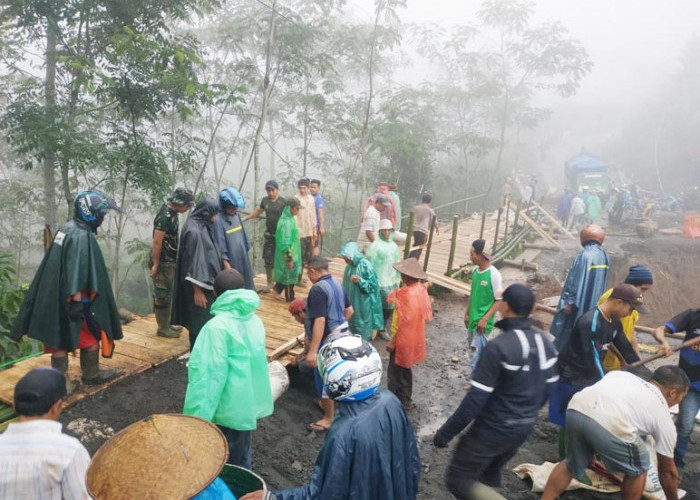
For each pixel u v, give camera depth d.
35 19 9.05
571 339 4.38
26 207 17.41
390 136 20.61
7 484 2.08
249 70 16.22
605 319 4.26
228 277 3.30
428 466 4.62
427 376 6.57
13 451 2.11
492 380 3.08
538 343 3.17
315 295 4.52
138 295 20.97
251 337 3.29
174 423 2.37
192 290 4.88
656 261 18.28
